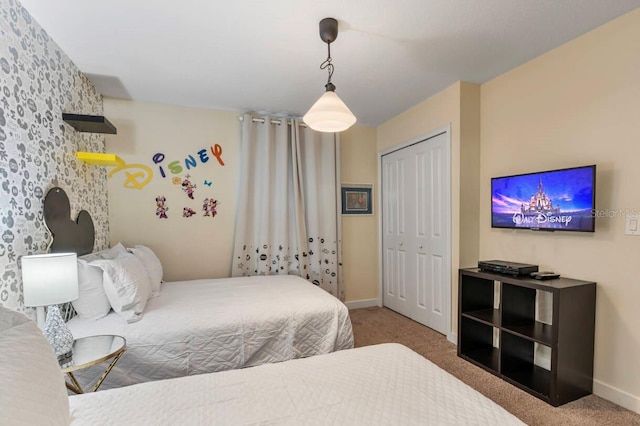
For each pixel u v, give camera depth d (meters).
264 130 3.38
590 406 1.81
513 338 2.19
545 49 2.16
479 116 2.73
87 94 2.53
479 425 0.85
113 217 2.92
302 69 2.40
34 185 1.72
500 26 1.87
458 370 2.27
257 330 1.91
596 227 1.92
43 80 1.83
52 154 1.92
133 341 1.68
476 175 2.74
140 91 2.79
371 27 1.87
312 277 3.57
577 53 2.01
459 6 1.68
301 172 3.47
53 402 0.72
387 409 0.93
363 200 3.91
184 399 0.99
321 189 3.63
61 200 1.97
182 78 2.54
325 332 2.07
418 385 1.07
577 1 1.65
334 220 3.65
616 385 1.83
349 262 3.88
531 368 2.22
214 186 3.26
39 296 1.41
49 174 1.88
